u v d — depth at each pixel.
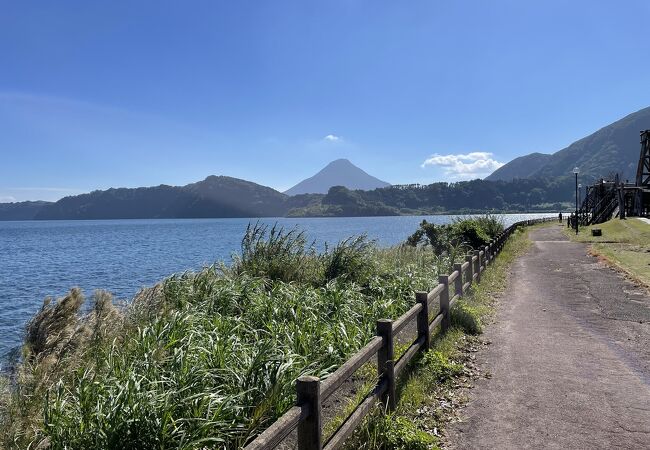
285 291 9.16
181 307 8.64
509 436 4.66
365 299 10.00
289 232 12.51
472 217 25.75
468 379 6.24
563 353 7.34
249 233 12.41
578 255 21.48
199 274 10.17
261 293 9.03
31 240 87.00
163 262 37.50
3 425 4.86
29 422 4.96
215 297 8.53
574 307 10.71
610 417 5.02
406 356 5.71
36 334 7.29
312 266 12.25
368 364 6.44
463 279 11.65
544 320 9.55
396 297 10.16
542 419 5.01
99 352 6.37
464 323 8.71
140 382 4.56
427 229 21.53
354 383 5.93
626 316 9.66
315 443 3.34
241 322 7.50
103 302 8.16
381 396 4.90
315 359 6.10
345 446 4.30
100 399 4.43
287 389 4.90
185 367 4.93
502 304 11.31
